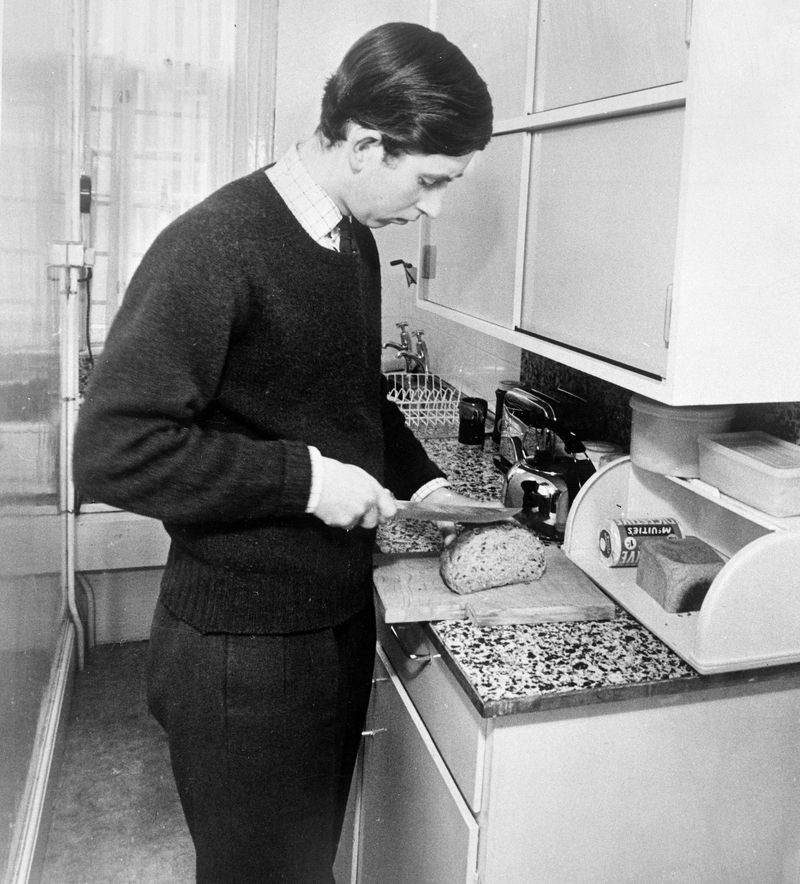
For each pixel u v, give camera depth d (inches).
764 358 45.9
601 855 46.3
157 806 86.2
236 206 41.6
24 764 69.0
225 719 46.2
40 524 78.3
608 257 51.4
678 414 52.6
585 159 53.5
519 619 49.3
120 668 109.7
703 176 42.8
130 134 114.8
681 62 43.4
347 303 44.5
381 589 51.6
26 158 66.4
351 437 47.1
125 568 109.8
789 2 42.2
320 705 48.2
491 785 43.4
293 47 117.0
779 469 46.7
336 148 43.0
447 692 47.5
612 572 55.4
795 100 43.3
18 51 61.5
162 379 39.8
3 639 58.1
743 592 43.8
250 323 42.3
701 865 48.8
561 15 55.3
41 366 77.7
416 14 119.7
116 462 40.2
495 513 51.4
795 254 45.0
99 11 110.7
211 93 116.2
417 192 44.4
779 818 49.6
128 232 117.4
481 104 42.5
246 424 44.9
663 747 46.0
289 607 46.0
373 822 62.1
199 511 41.9
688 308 44.1
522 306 63.2
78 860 78.5
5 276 57.1
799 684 47.8
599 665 45.3
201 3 113.3
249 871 49.4
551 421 70.5
